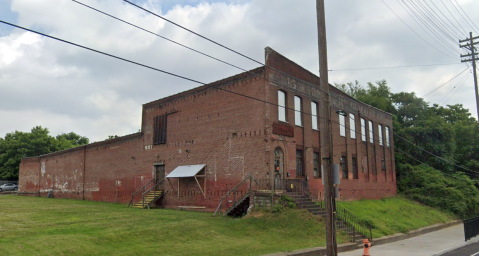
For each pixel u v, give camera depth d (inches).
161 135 1256.2
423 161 1859.0
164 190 1205.7
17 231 616.7
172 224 721.6
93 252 511.2
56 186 1865.2
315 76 1162.0
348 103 1342.3
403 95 2084.2
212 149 1061.8
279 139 959.0
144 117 1349.7
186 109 1173.1
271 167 917.8
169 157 1208.2
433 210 1403.8
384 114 1636.3
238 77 1018.7
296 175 1016.2
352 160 1326.3
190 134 1142.3
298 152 1046.4
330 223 543.5
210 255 549.6
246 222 773.9
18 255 462.9
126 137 1423.5
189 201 1107.3
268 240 677.9
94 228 658.2
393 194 1594.5
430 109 2165.4
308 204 876.0
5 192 2265.0
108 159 1513.3
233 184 984.3
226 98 1047.0
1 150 2655.0
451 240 901.2
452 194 1504.7
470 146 2096.5
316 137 1128.2
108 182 1491.1
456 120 2374.5
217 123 1059.9
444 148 1825.8
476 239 914.1
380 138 1577.3
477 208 1551.4
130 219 795.4
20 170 2202.3
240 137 988.6
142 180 1307.8
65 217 832.9
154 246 573.3
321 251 629.9
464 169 2025.1
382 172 1540.4
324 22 592.1
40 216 850.8
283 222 765.9
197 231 688.4
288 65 1043.3
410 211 1282.0
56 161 1902.1
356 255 653.3
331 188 553.6
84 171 1659.7
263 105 946.1
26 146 2662.4
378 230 898.7
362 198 1328.7
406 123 2003.0
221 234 693.3
